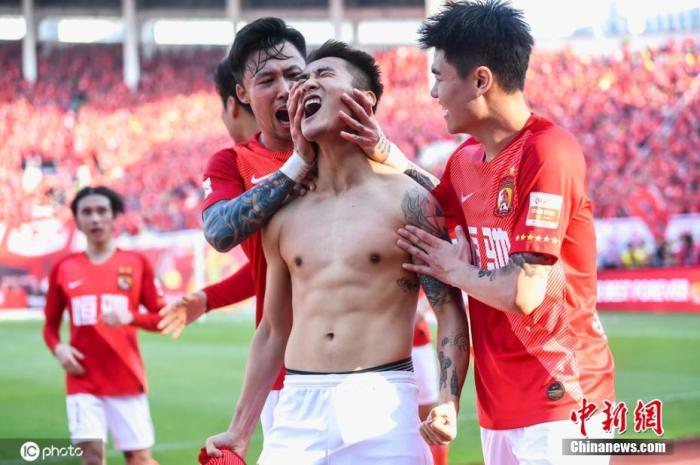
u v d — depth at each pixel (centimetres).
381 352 305
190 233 2097
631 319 1731
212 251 2077
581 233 304
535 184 291
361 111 304
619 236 2031
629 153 2392
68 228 2319
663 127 2439
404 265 309
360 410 301
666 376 1064
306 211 319
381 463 298
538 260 288
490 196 310
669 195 2264
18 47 3425
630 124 2483
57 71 3297
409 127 2859
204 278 2083
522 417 301
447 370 311
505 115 304
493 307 308
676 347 1322
